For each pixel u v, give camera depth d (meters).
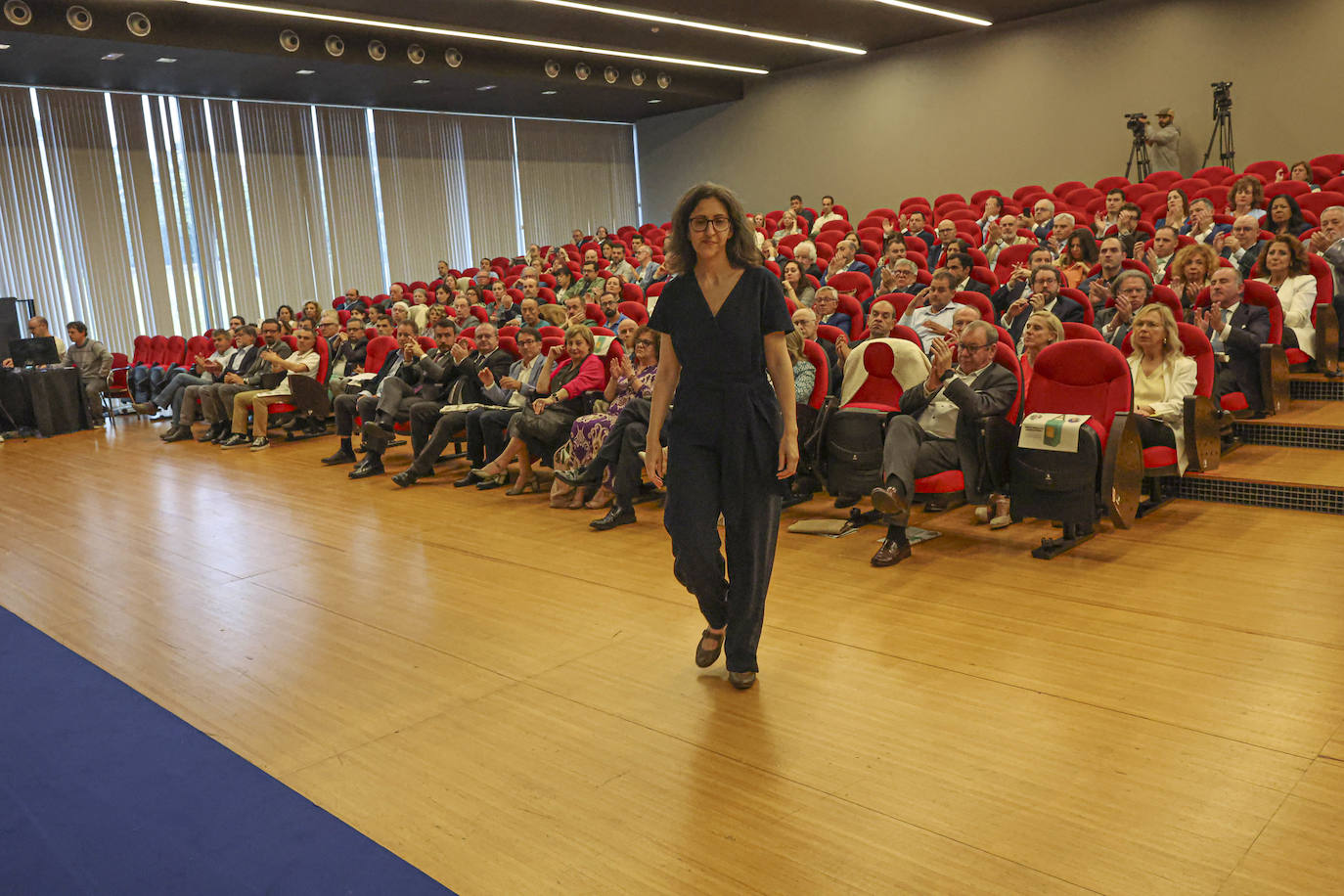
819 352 4.61
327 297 14.16
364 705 2.79
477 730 2.60
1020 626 3.11
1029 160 13.00
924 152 13.97
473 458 5.98
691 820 2.10
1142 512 4.30
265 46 10.62
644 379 4.89
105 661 3.24
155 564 4.42
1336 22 10.58
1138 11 11.87
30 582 4.23
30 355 9.02
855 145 14.70
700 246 2.53
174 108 12.59
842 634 3.14
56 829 2.18
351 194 14.36
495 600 3.68
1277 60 10.99
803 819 2.08
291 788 2.32
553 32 12.00
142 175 12.36
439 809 2.20
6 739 2.68
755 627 2.74
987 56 13.16
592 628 3.33
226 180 13.08
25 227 11.46
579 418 5.24
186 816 2.21
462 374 6.18
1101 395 3.95
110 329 12.17
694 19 11.70
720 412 2.59
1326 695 2.51
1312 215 6.83
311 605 3.72
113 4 9.52
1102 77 12.23
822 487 5.07
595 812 2.16
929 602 3.39
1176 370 4.21
